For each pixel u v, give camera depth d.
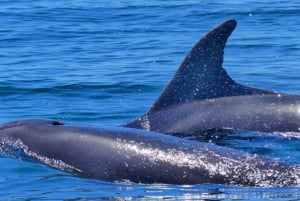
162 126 45.94
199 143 38.19
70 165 39.28
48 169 39.50
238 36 86.31
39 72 68.50
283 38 84.19
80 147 39.62
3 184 37.62
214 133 45.31
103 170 38.09
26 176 38.72
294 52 76.19
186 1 116.81
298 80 63.84
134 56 76.38
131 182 37.16
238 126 45.72
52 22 101.12
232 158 36.50
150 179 36.88
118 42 85.38
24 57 77.12
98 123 51.75
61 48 82.31
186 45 82.06
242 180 35.41
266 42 81.94
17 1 123.81
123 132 39.59
